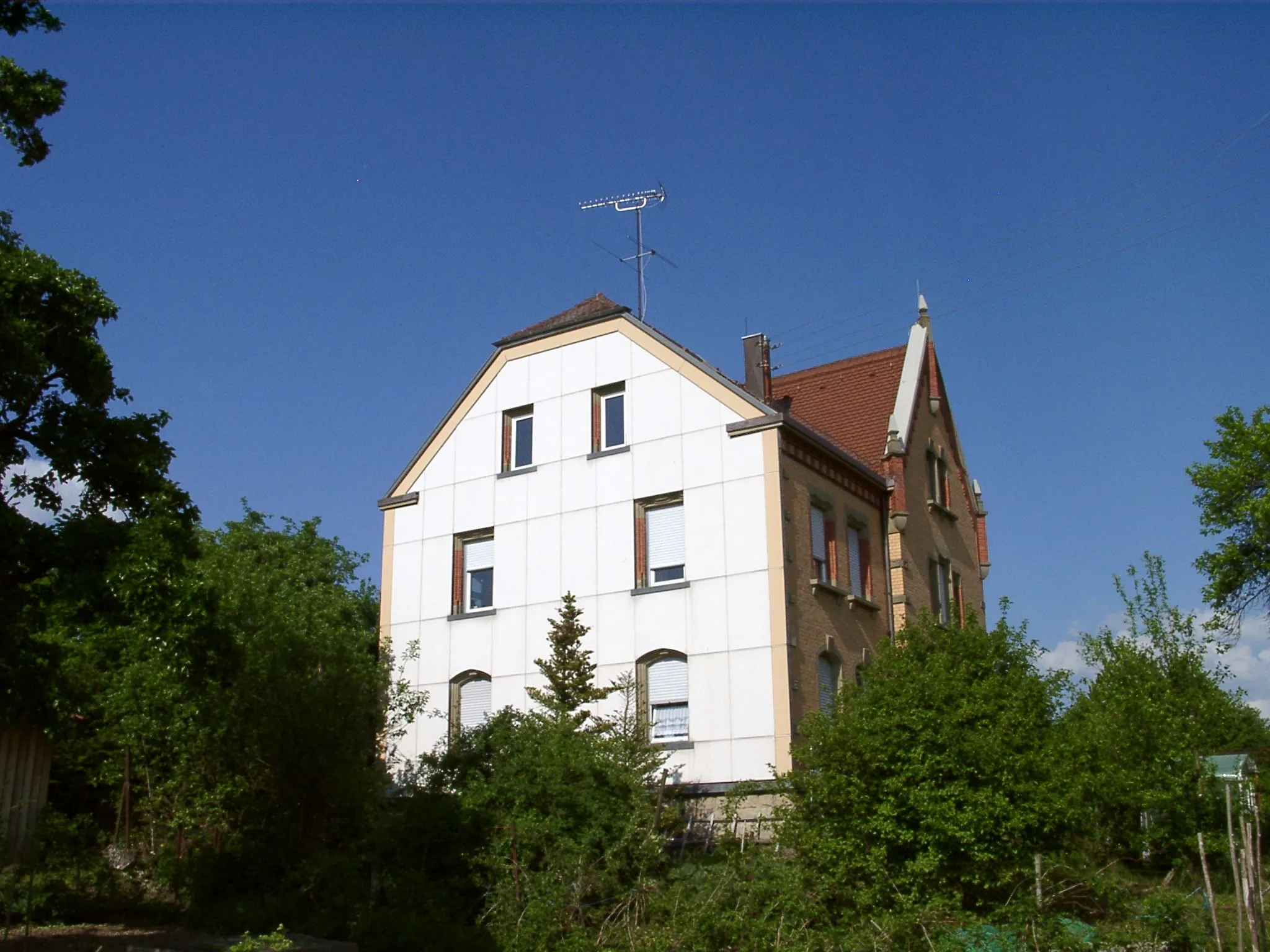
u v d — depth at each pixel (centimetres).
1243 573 3319
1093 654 2578
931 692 1755
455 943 1623
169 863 2069
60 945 1584
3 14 1418
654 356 2733
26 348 1380
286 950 1412
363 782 2009
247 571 2831
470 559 2936
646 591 2600
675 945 1557
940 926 1555
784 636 2416
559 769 1833
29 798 1998
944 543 3241
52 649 1477
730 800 2048
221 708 2009
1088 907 1717
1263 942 1332
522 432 2931
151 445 1555
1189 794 2120
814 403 3394
